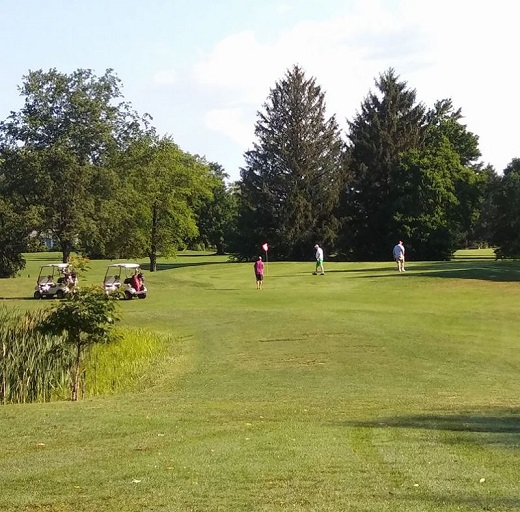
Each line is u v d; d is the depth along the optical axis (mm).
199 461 8773
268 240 79125
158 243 71875
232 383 17844
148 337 25000
